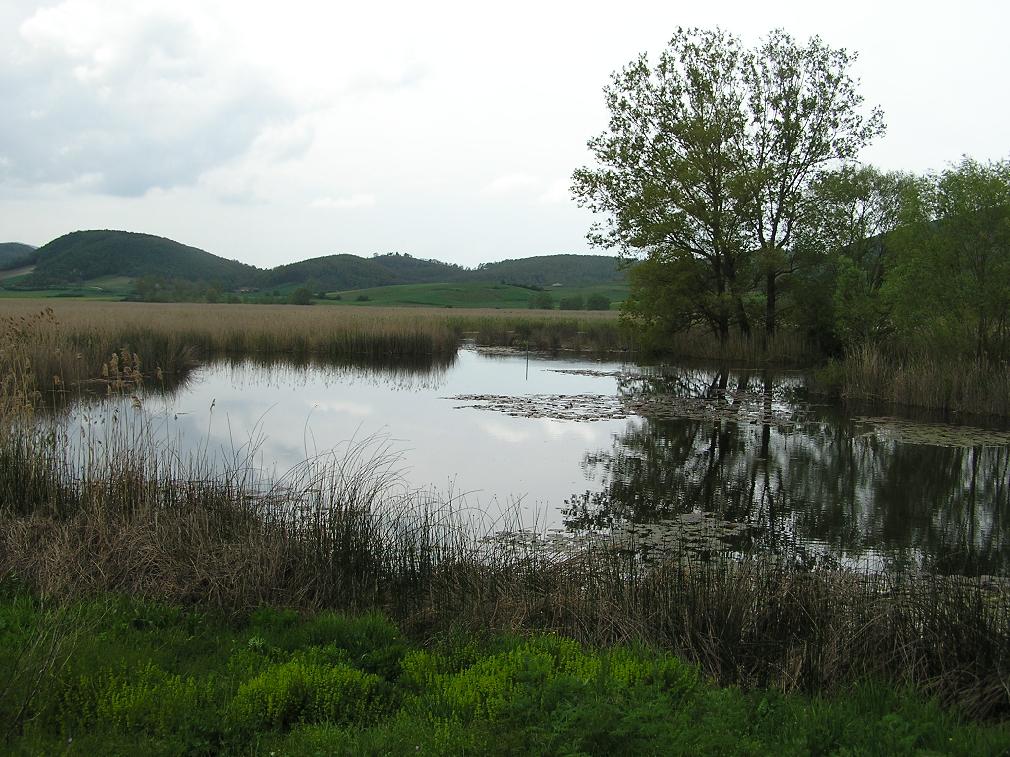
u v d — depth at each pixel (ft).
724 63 113.70
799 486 44.21
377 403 71.77
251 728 15.44
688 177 109.60
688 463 49.39
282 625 22.39
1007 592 24.68
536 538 33.04
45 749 13.61
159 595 24.04
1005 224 65.31
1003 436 58.54
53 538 26.40
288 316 157.38
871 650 20.53
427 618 23.72
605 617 22.12
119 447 34.99
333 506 30.14
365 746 14.35
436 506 37.73
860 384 79.10
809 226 110.01
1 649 17.24
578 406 71.67
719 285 117.60
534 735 14.14
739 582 23.15
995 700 18.56
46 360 70.03
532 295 525.34
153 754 13.96
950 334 72.90
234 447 50.08
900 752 14.34
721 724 14.87
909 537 35.09
